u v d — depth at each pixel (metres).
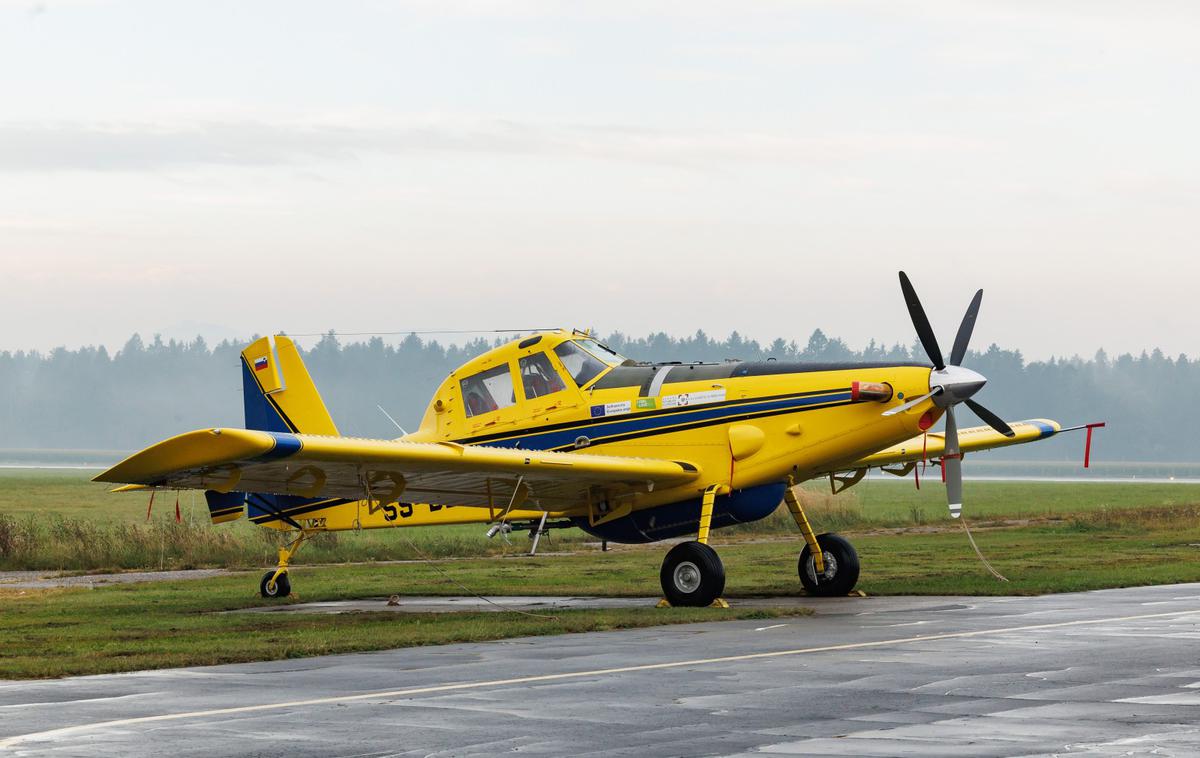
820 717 15.72
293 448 25.61
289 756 13.97
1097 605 28.92
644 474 31.34
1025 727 14.95
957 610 28.30
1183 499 102.81
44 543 51.59
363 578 41.09
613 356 35.00
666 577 31.05
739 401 32.28
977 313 32.44
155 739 14.86
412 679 19.09
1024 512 78.38
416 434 36.16
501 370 35.00
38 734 15.20
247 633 25.78
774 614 27.73
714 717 15.80
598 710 16.34
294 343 38.50
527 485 31.81
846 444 31.52
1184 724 15.03
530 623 26.36
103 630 26.84
